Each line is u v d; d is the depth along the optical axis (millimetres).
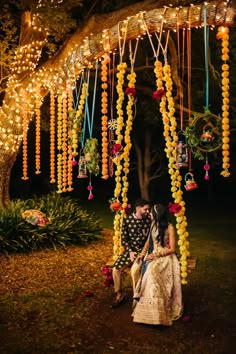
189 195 21031
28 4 10508
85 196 20125
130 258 6027
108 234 11133
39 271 7855
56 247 9359
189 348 4996
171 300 5656
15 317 5820
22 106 10227
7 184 11016
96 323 5652
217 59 11516
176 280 5621
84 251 9289
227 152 5312
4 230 9133
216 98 11992
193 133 5547
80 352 4910
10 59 10891
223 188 21172
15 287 7004
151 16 5863
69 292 6762
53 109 9195
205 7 5488
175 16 5703
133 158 19031
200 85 12320
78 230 10016
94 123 16156
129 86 5906
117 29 6262
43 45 10609
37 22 10039
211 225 13273
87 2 11609
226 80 5250
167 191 20859
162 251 5602
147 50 12031
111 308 6105
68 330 5461
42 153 17766
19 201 10891
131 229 6039
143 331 5414
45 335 5320
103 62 6648
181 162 5605
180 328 5484
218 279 7395
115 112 14883
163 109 5562
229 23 5402
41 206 10688
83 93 7195
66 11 10336
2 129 10492
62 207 11008
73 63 7605
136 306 5602
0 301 6375
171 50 10008
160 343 5117
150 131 16000
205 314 5895
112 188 20594
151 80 12867
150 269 5520
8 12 11312
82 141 7320
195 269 8023
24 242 9000
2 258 8555
